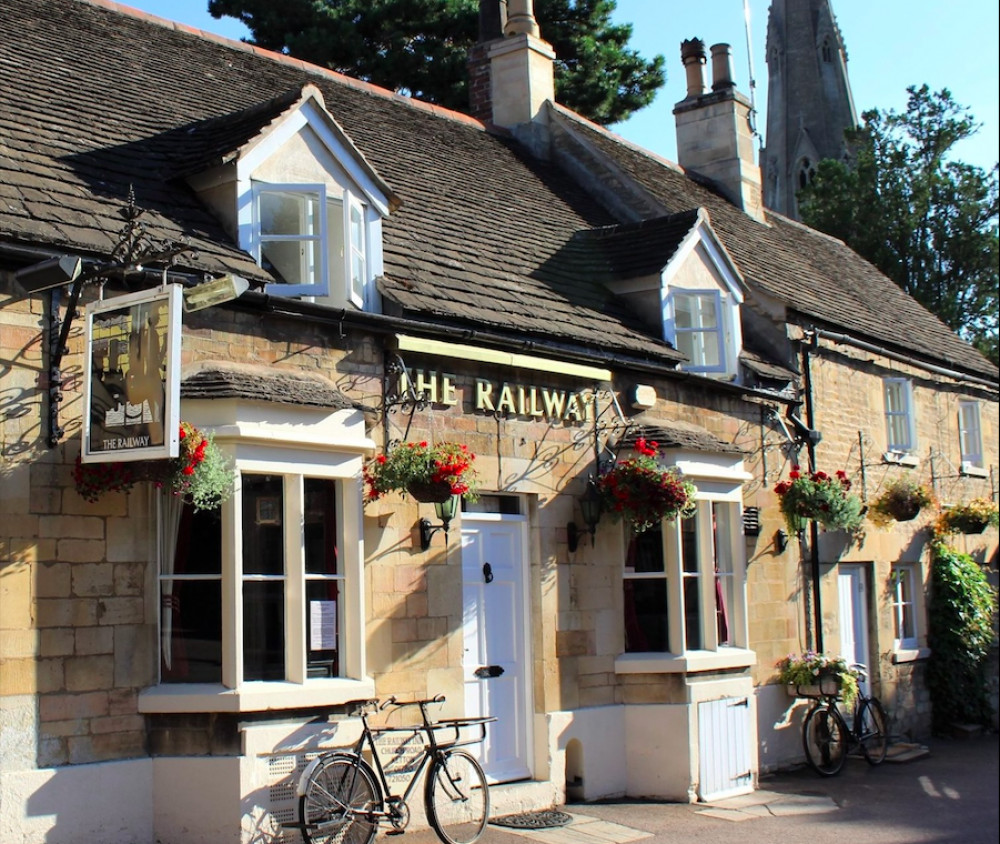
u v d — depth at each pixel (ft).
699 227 45.65
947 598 58.03
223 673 27.50
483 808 30.83
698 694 38.78
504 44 57.77
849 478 52.49
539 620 36.47
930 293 98.02
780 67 213.25
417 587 32.89
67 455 26.37
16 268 26.04
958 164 98.99
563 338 37.81
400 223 39.19
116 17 43.83
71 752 25.86
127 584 27.27
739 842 32.48
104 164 32.17
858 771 45.62
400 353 33.14
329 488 30.76
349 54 81.35
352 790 28.02
